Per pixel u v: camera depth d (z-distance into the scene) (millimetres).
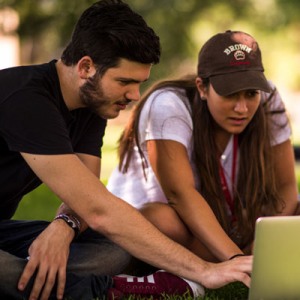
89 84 6453
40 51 38406
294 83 43938
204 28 37781
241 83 7371
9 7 26281
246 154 7973
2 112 6395
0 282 6375
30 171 6773
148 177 7996
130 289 6781
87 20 6434
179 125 7645
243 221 8023
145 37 6344
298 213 8383
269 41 41625
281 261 5730
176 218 7551
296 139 31188
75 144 7258
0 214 7172
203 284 6461
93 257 6898
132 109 8055
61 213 6926
